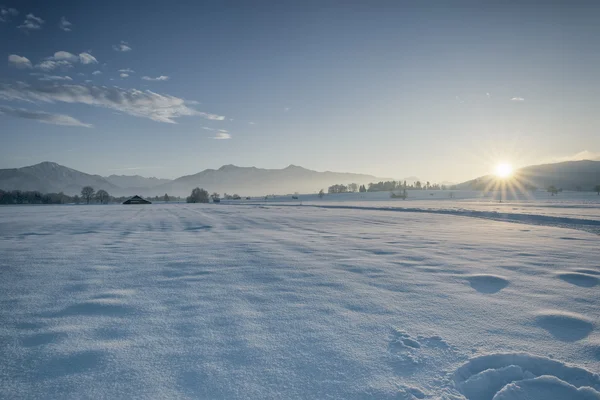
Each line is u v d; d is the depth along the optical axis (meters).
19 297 4.86
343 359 2.96
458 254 8.55
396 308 4.29
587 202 61.34
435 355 3.01
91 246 10.39
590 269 6.58
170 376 2.69
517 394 2.39
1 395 2.43
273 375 2.71
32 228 17.94
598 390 2.50
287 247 9.96
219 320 3.91
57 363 2.89
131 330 3.61
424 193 155.88
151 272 6.55
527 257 8.06
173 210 48.16
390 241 11.35
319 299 4.71
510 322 3.78
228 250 9.38
